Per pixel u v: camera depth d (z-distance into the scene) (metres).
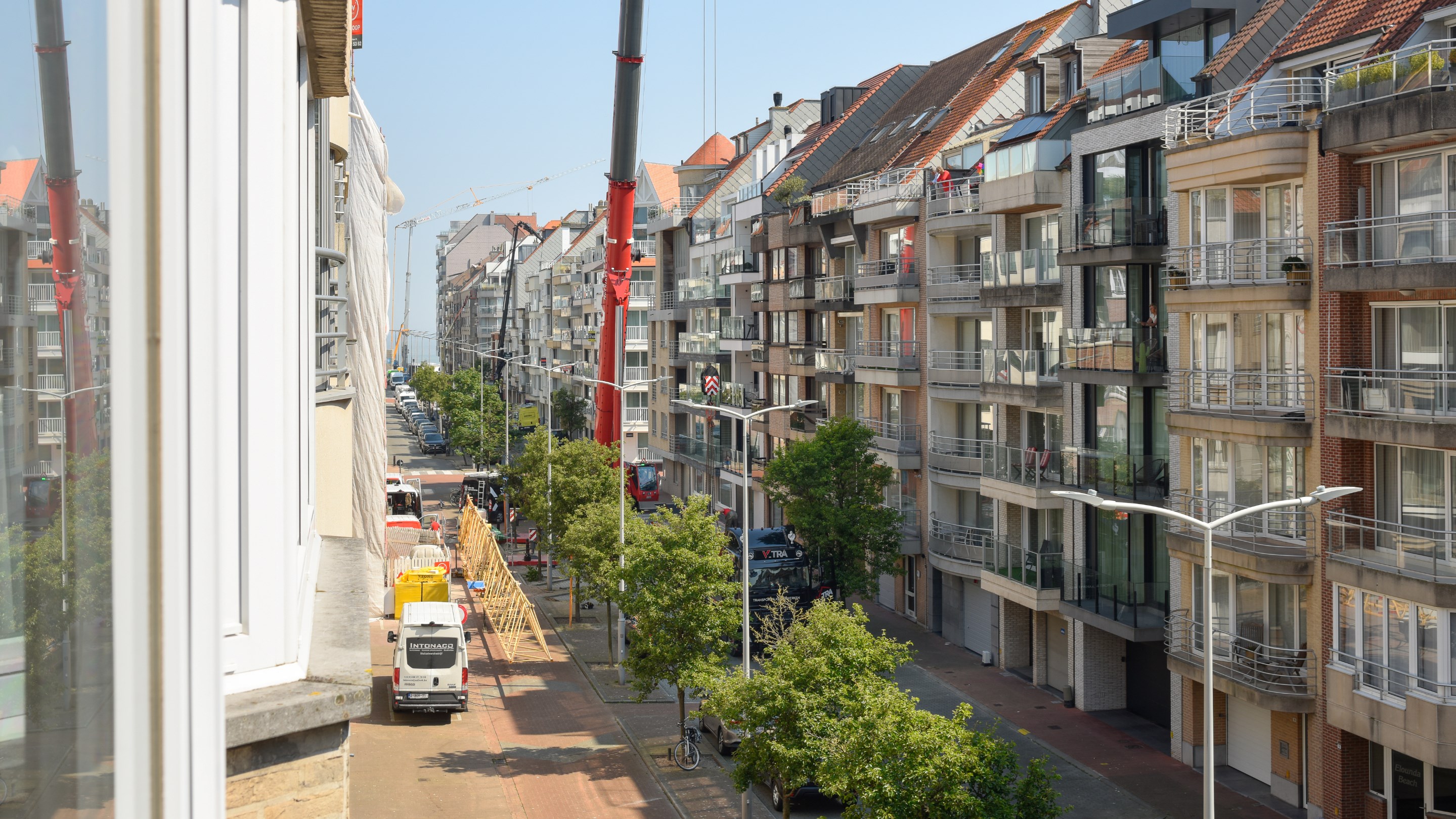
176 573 2.48
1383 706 21.33
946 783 18.45
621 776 29.41
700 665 28.83
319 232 10.50
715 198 78.12
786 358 59.62
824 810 26.64
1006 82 47.41
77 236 1.96
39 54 1.82
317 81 8.55
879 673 23.98
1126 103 31.84
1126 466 31.11
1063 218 35.12
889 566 40.69
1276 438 24.08
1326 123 22.72
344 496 16.62
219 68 5.63
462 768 29.73
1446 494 21.25
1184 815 25.11
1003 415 39.09
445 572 45.44
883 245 48.78
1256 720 26.83
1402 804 22.23
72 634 1.97
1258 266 25.27
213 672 3.03
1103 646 33.34
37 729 1.85
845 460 40.44
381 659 40.19
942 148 47.31
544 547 52.31
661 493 84.44
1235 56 29.06
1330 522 22.98
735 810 26.89
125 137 2.19
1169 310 27.25
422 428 131.00
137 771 2.26
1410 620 20.97
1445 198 21.16
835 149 63.91
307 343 8.34
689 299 76.94
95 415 2.06
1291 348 24.80
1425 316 21.89
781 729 22.62
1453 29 22.27
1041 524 36.91
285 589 6.02
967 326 43.69
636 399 92.50
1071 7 49.28
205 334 3.24
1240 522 25.88
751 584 41.56
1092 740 30.66
